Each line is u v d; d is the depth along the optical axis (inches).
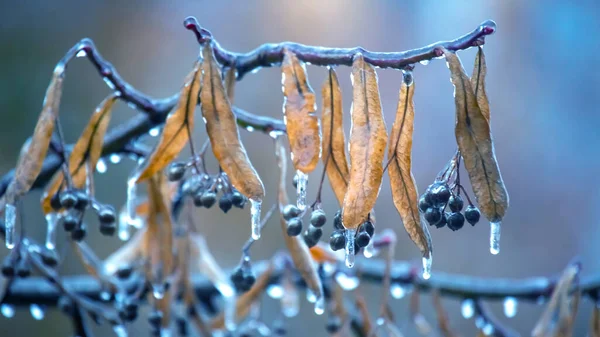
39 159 29.5
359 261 36.8
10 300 37.5
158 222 33.4
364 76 28.6
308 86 29.0
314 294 30.7
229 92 30.2
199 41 29.2
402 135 28.6
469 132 28.2
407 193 28.5
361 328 36.4
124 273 35.4
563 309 34.6
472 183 28.2
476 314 37.0
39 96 64.9
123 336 35.4
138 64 75.2
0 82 63.7
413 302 36.8
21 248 33.3
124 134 32.9
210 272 36.0
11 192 29.4
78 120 65.2
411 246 73.5
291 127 28.8
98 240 61.1
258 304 37.0
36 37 67.4
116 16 73.9
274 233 69.6
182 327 36.4
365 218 28.1
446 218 28.8
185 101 29.4
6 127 62.4
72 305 35.8
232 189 30.0
